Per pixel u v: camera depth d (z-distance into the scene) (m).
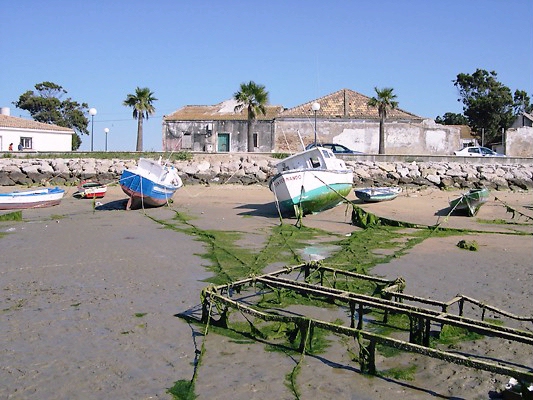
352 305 9.10
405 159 37.94
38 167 35.97
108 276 12.62
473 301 9.34
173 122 50.91
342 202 25.34
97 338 8.69
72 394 6.85
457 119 86.12
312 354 8.08
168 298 10.85
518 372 6.41
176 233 19.25
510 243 16.97
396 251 15.70
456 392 6.90
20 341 8.53
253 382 7.17
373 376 7.37
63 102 84.81
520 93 72.69
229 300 9.09
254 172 35.16
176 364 7.73
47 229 20.22
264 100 45.19
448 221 21.78
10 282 12.01
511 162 37.91
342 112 49.22
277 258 14.77
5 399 6.70
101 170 36.34
